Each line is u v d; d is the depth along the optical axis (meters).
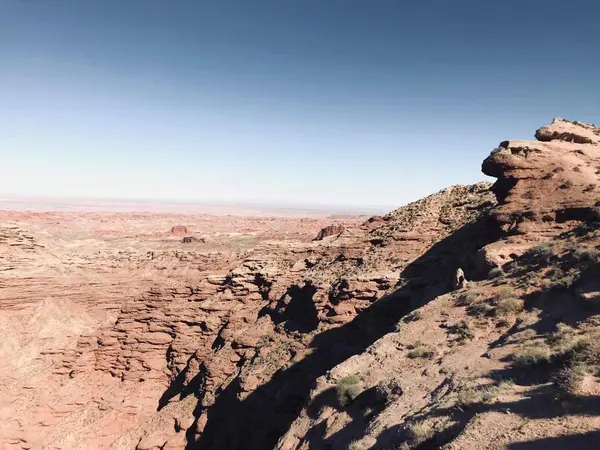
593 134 29.23
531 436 7.85
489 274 20.30
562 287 15.16
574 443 7.22
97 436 38.94
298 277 41.81
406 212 40.75
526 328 14.13
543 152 25.41
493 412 9.28
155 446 35.19
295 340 32.88
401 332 18.30
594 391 8.55
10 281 44.66
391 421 11.87
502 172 25.73
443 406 10.84
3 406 38.66
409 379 13.96
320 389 17.50
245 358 35.97
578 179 22.95
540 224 21.62
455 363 13.62
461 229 32.03
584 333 11.60
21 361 41.75
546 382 10.02
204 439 33.31
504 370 11.67
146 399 42.38
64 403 40.72
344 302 31.33
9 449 37.16
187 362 43.06
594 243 16.84
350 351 28.08
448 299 19.95
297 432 16.58
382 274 31.22
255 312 41.56
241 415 30.86
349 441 13.27
